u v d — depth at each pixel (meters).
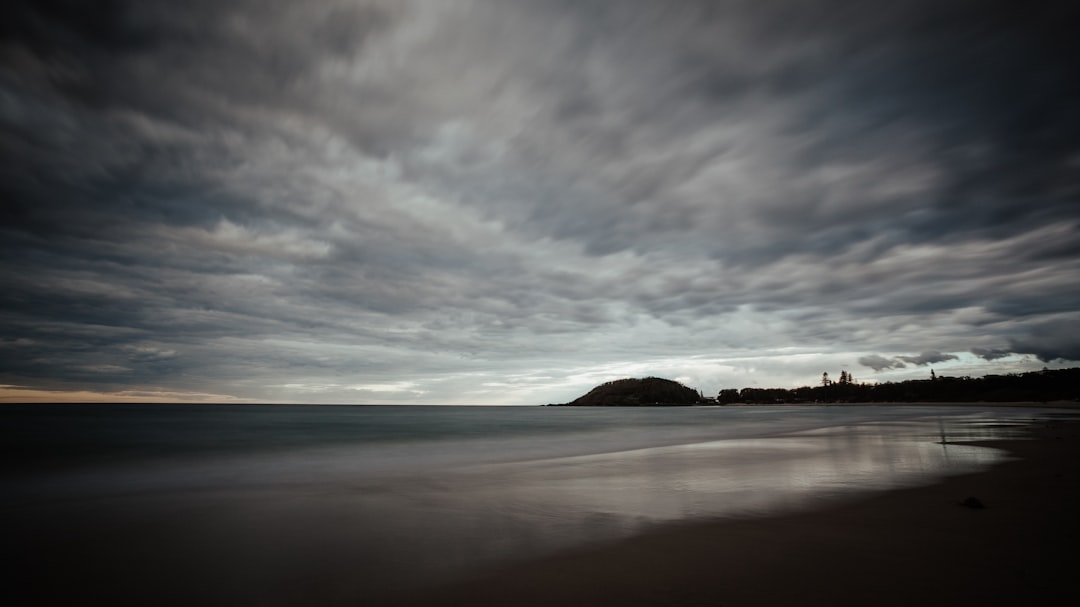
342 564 7.30
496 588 6.21
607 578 6.45
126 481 16.17
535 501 11.91
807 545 7.70
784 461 19.05
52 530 9.55
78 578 6.96
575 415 118.50
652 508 10.78
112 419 61.38
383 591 6.23
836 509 10.20
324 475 17.22
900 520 9.16
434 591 6.18
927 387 192.88
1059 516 9.28
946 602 5.46
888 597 5.63
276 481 15.84
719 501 11.42
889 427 41.03
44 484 15.66
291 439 34.59
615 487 13.79
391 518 10.23
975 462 17.14
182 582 6.73
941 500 10.88
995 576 6.25
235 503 12.07
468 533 8.94
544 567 6.95
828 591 5.82
